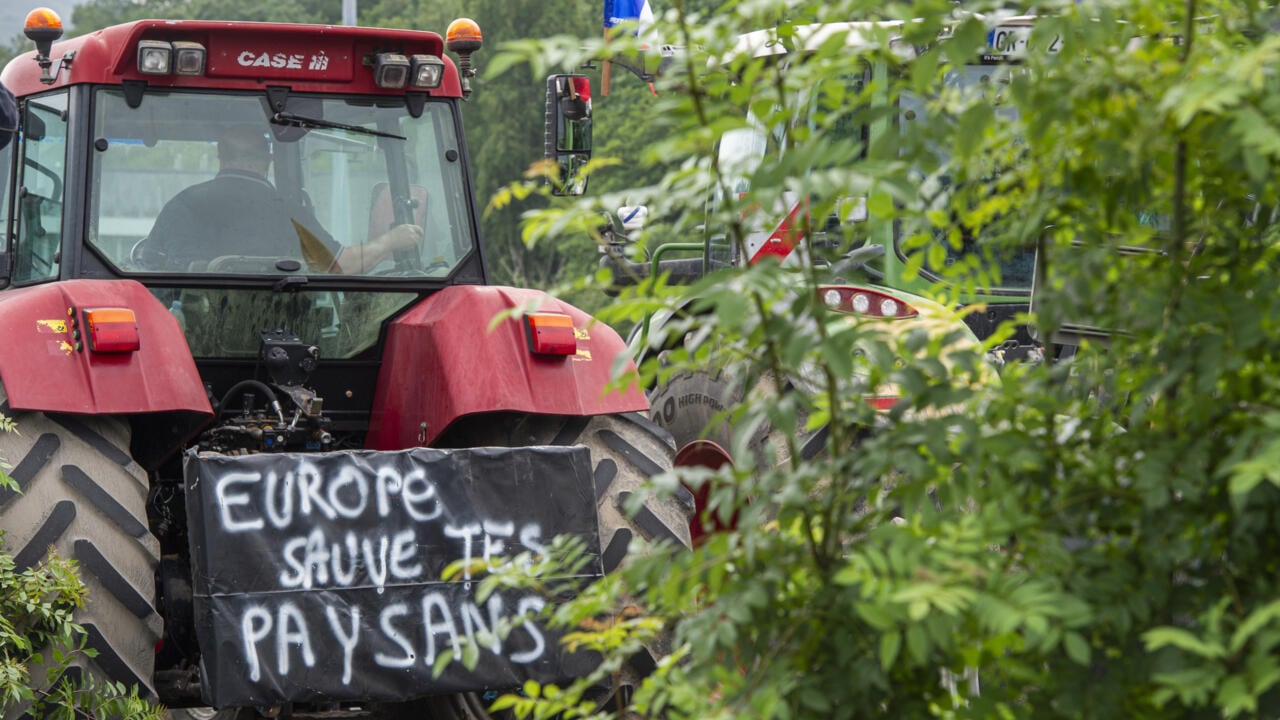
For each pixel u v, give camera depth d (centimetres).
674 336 469
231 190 1080
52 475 902
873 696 453
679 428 1453
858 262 482
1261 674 380
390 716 1118
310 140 1104
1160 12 447
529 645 871
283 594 837
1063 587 428
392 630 851
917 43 450
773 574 459
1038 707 443
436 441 1028
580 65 506
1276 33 440
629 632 577
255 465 848
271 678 826
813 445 1207
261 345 1074
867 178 416
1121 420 493
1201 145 431
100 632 890
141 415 980
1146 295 439
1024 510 453
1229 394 436
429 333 1047
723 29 448
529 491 900
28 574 850
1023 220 468
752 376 486
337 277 1095
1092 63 446
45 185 1084
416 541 868
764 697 429
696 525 1430
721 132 435
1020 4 443
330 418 1116
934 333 510
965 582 421
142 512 924
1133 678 428
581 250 8869
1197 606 427
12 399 889
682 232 487
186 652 1008
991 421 459
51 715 855
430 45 1130
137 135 1059
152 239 1056
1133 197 445
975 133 435
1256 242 461
